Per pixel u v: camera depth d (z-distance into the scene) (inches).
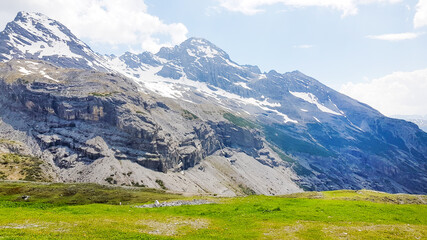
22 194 6407.5
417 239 1753.2
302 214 2377.0
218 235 1715.1
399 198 4146.2
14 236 1433.3
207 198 3767.2
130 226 1851.6
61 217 2054.6
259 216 2293.3
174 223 2020.2
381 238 1734.7
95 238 1491.1
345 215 2406.5
